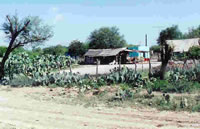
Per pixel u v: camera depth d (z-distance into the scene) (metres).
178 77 17.83
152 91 15.25
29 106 12.84
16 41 27.62
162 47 18.94
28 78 21.73
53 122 9.55
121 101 13.36
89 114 10.89
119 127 8.78
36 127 8.80
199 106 11.36
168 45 18.67
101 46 78.81
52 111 11.59
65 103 13.52
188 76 17.91
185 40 56.81
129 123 9.31
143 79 17.41
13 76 24.28
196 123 9.16
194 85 15.62
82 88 16.81
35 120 9.87
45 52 65.88
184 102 11.49
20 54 36.94
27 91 17.91
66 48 75.00
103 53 56.81
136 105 12.39
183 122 9.34
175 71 19.44
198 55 31.02
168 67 23.38
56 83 19.86
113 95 14.72
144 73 22.55
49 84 19.92
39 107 12.55
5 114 11.04
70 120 9.84
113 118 10.12
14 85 20.72
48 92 17.12
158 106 11.95
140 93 14.62
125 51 55.75
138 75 17.94
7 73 27.91
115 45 79.06
